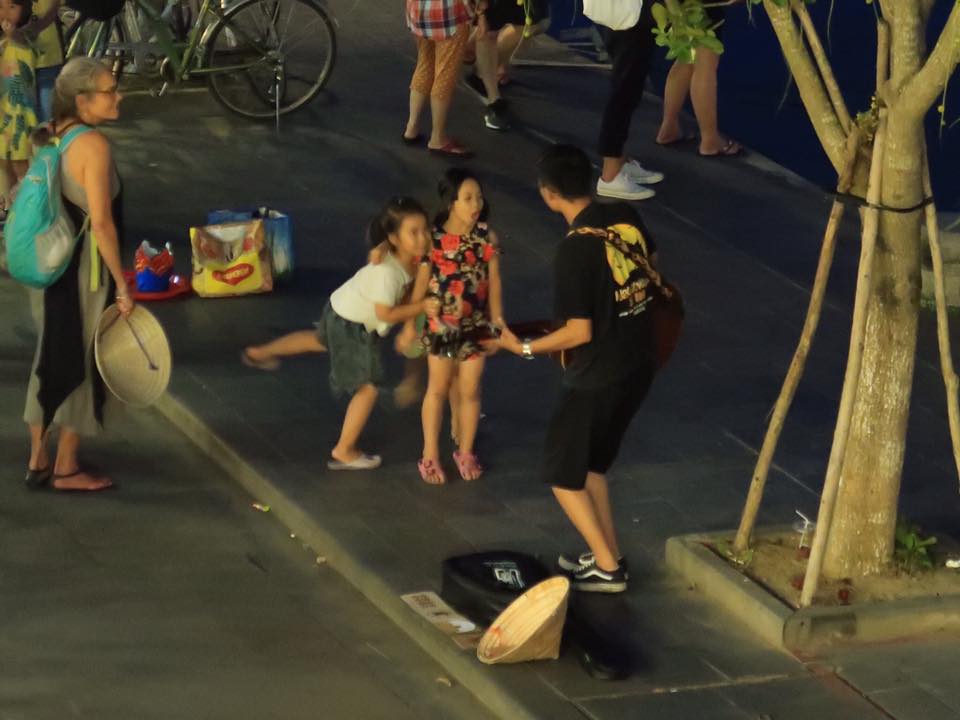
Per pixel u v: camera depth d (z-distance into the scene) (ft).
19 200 54.29
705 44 44.93
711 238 84.58
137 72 103.30
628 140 98.99
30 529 55.52
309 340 61.31
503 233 83.71
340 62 110.73
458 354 56.44
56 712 45.01
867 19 112.06
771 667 47.16
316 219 84.48
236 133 97.25
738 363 69.72
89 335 55.72
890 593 49.96
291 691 46.50
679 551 52.29
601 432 48.93
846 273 80.53
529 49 112.78
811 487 58.70
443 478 58.29
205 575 53.01
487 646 46.88
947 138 102.32
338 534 54.34
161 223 83.10
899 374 49.47
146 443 62.59
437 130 94.32
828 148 49.11
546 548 53.88
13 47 77.25
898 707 45.27
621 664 46.55
